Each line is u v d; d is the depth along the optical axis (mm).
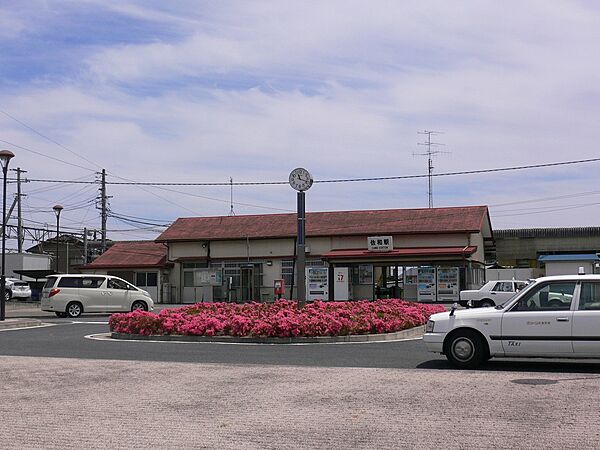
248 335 18875
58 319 29797
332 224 48969
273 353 15875
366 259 43688
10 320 26875
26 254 61344
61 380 11961
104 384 11508
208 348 17047
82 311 31406
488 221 49625
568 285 12773
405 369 12984
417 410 9094
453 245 44875
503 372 12430
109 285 32000
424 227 45844
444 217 47219
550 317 12586
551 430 7906
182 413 9180
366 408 9289
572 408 9062
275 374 12344
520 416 8633
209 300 49594
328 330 18516
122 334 20094
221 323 19250
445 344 13211
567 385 10836
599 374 12141
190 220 53625
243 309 22984
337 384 11203
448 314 13344
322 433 7992
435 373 12336
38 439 7906
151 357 15344
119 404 9828
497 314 12922
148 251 54344
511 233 57031
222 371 12773
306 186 23375
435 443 7465
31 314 35406
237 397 10219
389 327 19562
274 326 18453
